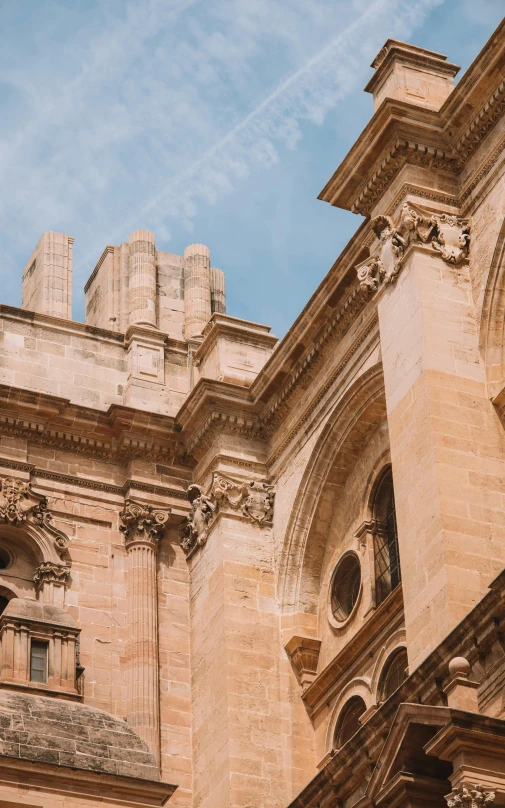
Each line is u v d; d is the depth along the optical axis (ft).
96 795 120.78
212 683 150.61
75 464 164.66
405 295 137.28
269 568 155.12
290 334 156.25
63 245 185.78
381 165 142.10
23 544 160.15
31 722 123.65
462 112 140.05
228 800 142.20
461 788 98.43
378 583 145.59
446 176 141.90
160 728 152.56
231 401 161.48
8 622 137.28
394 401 134.51
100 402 170.40
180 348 175.73
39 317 171.94
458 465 127.13
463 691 102.53
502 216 135.23
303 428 156.87
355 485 152.05
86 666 154.81
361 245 147.43
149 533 162.09
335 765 112.06
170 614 159.22
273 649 150.92
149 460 165.99
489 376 132.57
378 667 141.28
